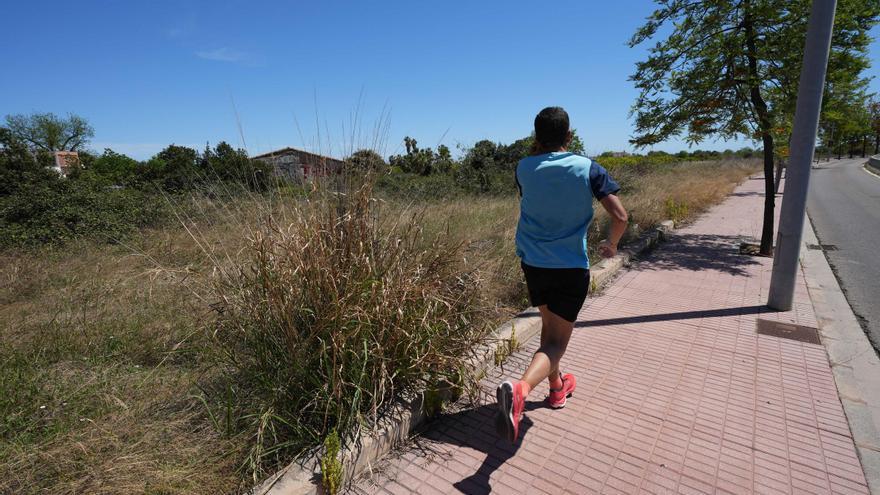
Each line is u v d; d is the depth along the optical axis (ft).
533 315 13.15
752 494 6.84
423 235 10.79
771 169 22.06
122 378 9.23
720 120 22.88
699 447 7.94
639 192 41.09
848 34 20.29
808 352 11.64
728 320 13.93
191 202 11.00
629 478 7.21
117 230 25.21
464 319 9.88
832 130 22.34
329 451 6.66
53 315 12.71
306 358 7.95
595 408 9.17
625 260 21.22
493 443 8.12
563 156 7.27
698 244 26.02
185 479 6.44
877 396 9.59
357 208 9.19
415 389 8.64
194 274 9.88
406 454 7.81
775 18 20.20
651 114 24.76
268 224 8.72
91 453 6.81
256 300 8.39
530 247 7.73
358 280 8.49
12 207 26.11
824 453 7.73
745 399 9.45
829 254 24.43
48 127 175.01
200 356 9.89
